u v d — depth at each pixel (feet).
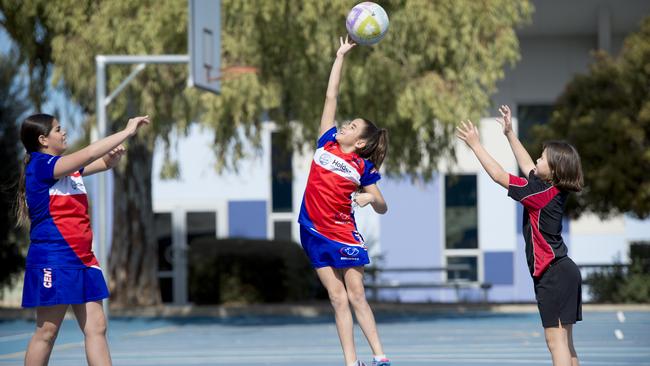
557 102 137.80
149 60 90.33
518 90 165.48
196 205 162.91
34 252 41.06
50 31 113.80
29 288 41.04
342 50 48.49
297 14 100.89
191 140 162.91
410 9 103.60
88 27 104.17
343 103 108.99
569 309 43.24
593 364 67.82
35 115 42.88
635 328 100.58
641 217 131.03
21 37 113.50
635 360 70.28
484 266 161.07
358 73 101.81
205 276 134.00
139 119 41.11
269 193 162.71
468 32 106.42
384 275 161.58
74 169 40.73
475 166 161.48
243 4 100.32
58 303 40.52
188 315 126.31
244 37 102.27
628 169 126.31
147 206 129.90
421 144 121.60
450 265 161.68
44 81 118.62
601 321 110.52
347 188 45.06
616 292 137.28
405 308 130.41
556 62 165.78
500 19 111.55
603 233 161.79
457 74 108.37
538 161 44.27
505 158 161.79
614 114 128.47
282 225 162.91
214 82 94.27
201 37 91.76
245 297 134.62
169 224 162.91
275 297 137.90
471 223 161.99
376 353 44.55
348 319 45.03
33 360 41.50
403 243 161.99
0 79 133.39
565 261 43.60
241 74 100.68
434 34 105.60
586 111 132.87
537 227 43.68
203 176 162.91
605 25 152.25
